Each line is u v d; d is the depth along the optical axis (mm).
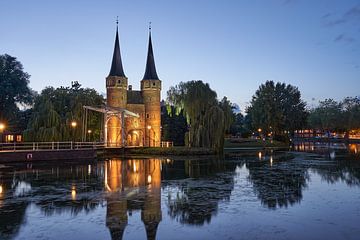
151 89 70688
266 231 12875
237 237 12250
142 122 70062
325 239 12016
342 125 90250
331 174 28188
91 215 15016
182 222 14000
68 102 50469
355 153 52875
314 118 102500
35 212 15484
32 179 25141
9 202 17469
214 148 49625
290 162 38875
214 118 49375
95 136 56312
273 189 21297
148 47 72750
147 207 16516
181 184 23250
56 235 12367
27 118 59688
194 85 50656
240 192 20312
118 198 18562
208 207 16516
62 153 40094
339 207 16500
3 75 55094
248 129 109812
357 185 22703
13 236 12250
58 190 20828
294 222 13984
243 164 36938
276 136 83812
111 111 53656
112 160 42281
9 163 35812
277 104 83062
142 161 41125
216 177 26672
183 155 49406
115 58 69125
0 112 54594
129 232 12773
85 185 22672
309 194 19672
